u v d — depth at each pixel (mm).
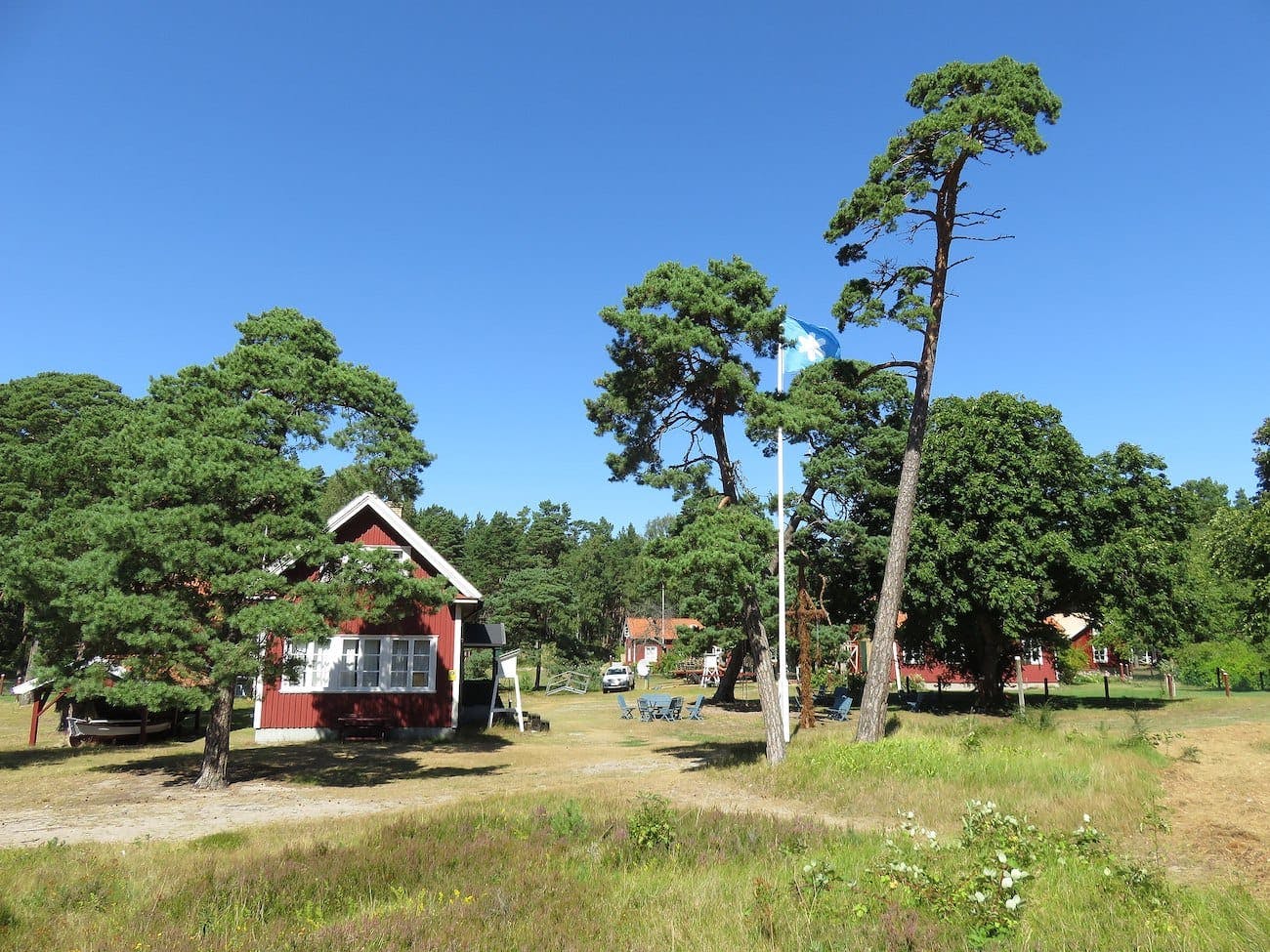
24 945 6676
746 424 19391
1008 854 8266
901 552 20609
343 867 8867
